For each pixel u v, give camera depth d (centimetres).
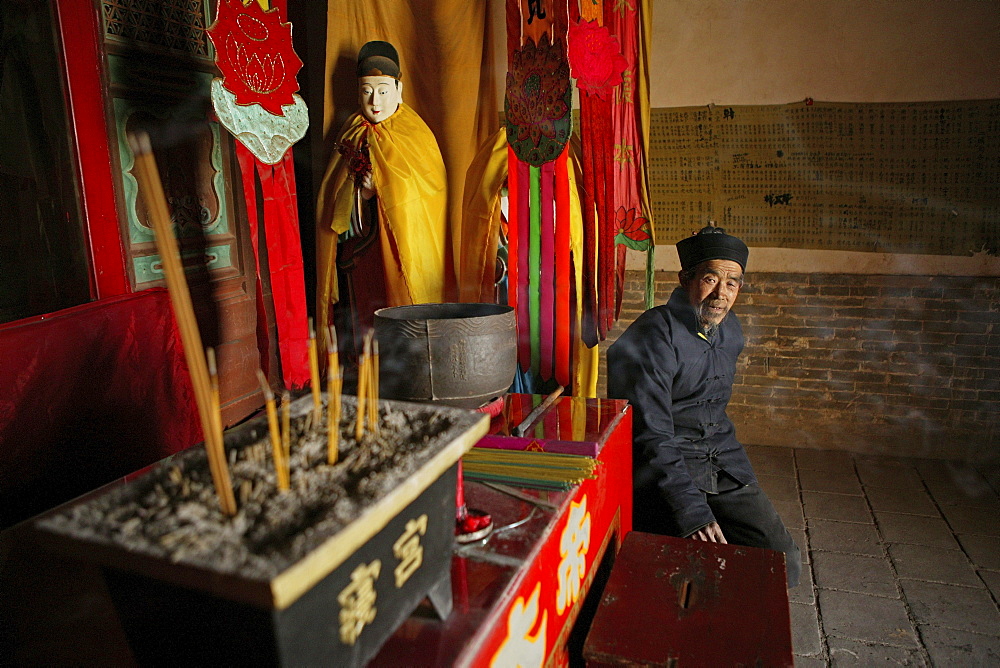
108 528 66
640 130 306
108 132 177
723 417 235
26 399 137
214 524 67
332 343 86
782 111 361
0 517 132
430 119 297
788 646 126
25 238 167
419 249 281
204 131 206
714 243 214
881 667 215
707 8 358
